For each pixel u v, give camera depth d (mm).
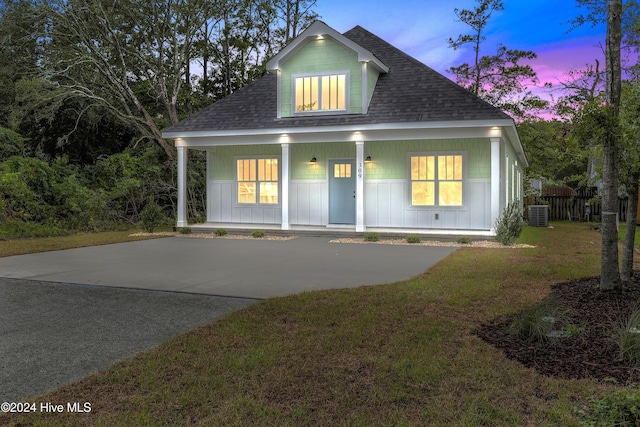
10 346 4465
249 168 17047
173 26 22156
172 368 3818
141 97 23875
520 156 21000
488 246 12156
